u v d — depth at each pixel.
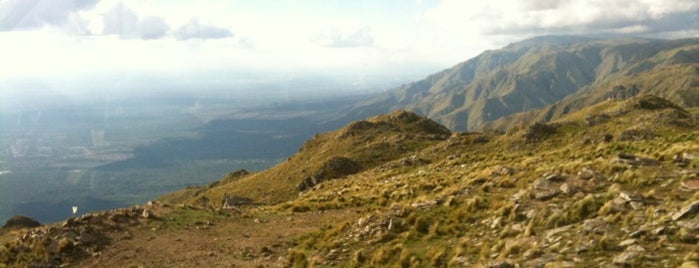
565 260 15.87
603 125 89.81
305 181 96.12
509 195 27.14
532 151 69.00
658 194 21.09
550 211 21.39
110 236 31.41
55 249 28.62
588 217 19.80
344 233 28.36
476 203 26.23
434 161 81.38
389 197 42.16
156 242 30.83
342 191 57.53
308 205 44.75
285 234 32.34
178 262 26.95
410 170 69.81
